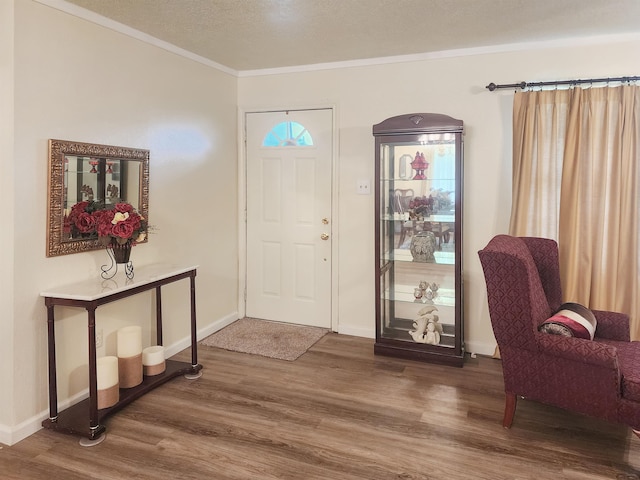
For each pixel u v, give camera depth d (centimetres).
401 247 375
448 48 360
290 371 339
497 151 358
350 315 420
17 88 237
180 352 375
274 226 446
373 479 214
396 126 350
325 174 422
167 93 349
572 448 239
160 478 215
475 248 370
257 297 459
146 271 308
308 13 288
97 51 286
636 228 316
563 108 331
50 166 254
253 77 435
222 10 282
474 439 247
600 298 325
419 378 327
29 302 248
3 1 234
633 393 218
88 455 233
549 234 339
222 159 424
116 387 269
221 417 271
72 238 270
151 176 336
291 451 236
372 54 378
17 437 244
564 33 323
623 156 315
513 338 247
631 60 321
